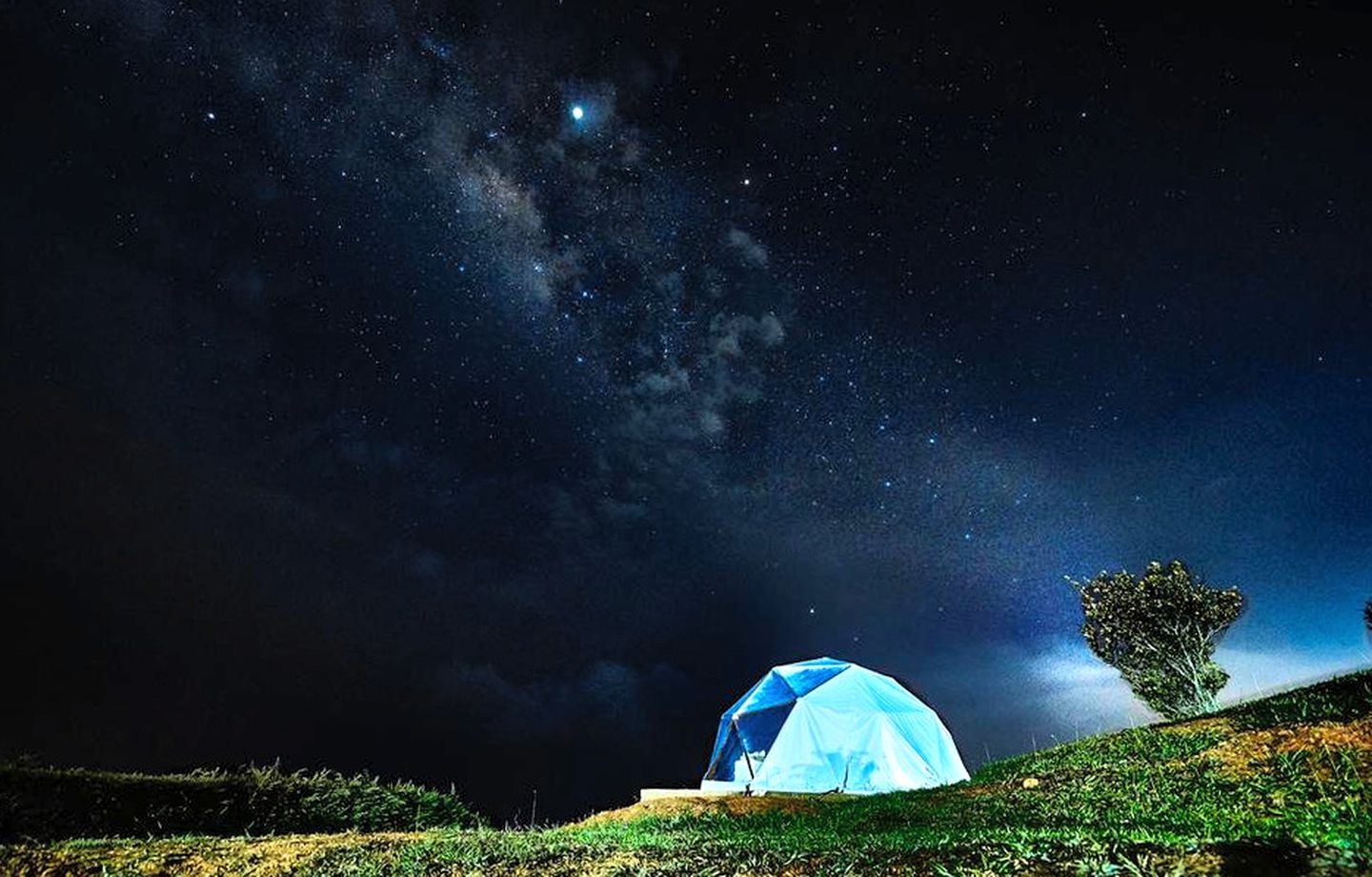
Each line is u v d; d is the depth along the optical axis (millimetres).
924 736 20422
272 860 6914
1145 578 16641
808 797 14469
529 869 6117
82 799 9148
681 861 5895
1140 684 16094
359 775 12555
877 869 4863
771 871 5215
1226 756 8352
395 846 7855
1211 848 3945
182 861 6871
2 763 8969
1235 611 15820
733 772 21188
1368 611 11812
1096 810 7922
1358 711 8266
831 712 20078
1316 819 5445
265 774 11328
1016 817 8430
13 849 7191
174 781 10242
